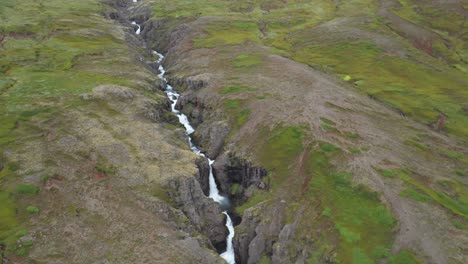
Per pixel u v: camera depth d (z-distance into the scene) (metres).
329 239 46.09
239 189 62.00
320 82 89.50
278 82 88.12
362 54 112.94
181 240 45.50
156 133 66.00
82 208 47.88
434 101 83.50
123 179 53.28
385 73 100.25
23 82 81.00
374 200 50.69
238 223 55.56
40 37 112.62
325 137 64.44
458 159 61.91
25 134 61.72
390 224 46.84
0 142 58.88
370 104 80.44
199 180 57.81
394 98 84.38
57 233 43.94
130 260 41.66
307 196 52.72
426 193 51.88
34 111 68.50
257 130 68.62
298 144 63.19
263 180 58.50
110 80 85.44
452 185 54.84
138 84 85.94
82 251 42.06
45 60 95.56
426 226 46.56
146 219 47.50
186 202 52.44
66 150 58.19
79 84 81.31
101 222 46.19
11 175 52.00
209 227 53.31
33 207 46.91
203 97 83.38
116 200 49.69
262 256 48.50
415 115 77.50
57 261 40.50
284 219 50.66
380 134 67.44
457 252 43.16
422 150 63.66
